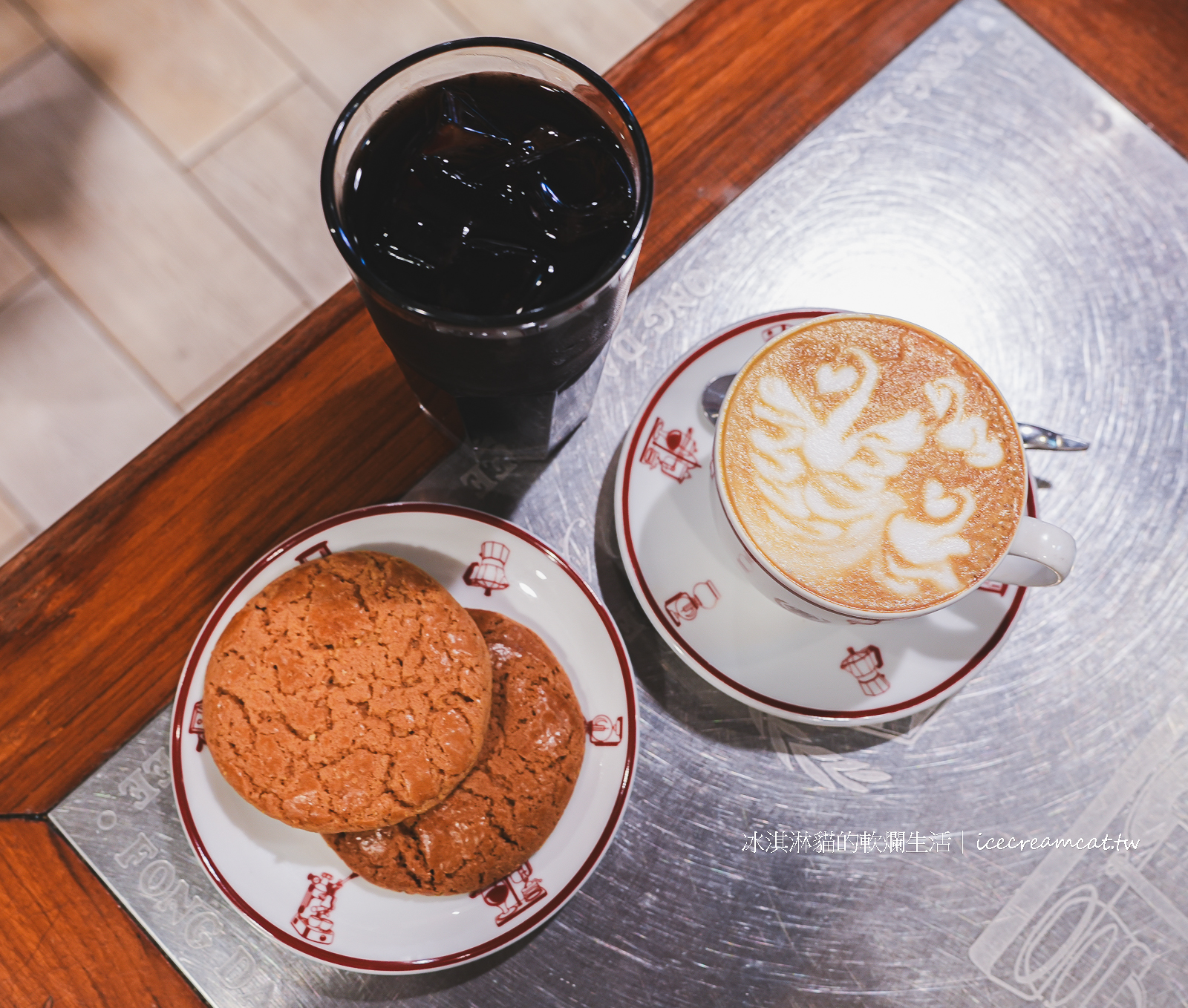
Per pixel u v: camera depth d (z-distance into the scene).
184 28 0.68
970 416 0.44
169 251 0.63
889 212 0.52
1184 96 0.54
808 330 0.45
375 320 0.40
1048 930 0.46
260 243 0.64
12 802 0.45
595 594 0.47
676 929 0.45
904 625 0.46
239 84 0.67
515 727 0.44
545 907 0.43
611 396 0.50
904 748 0.47
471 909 0.43
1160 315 0.51
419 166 0.39
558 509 0.49
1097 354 0.51
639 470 0.47
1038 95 0.53
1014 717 0.48
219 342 0.62
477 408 0.44
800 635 0.46
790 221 0.51
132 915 0.44
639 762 0.47
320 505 0.48
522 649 0.45
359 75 0.68
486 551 0.46
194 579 0.47
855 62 0.53
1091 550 0.49
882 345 0.45
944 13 0.54
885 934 0.46
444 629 0.44
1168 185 0.53
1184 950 0.46
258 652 0.43
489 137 0.39
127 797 0.45
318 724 0.42
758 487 0.43
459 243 0.39
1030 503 0.46
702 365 0.48
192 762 0.43
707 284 0.51
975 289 0.51
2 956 0.44
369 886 0.43
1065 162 0.53
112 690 0.46
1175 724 0.48
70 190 0.64
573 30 0.71
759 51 0.52
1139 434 0.50
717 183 0.51
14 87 0.67
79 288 0.62
